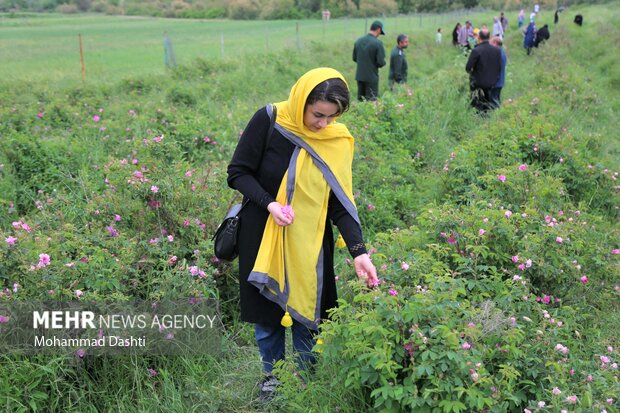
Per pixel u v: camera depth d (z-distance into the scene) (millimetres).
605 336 3574
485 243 3697
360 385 2666
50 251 3414
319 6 62594
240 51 20453
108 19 64312
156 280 3447
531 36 19875
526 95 9523
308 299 2859
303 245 2811
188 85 12234
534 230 3936
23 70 17031
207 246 3920
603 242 4535
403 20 44281
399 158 6465
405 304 2680
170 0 79812
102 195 4711
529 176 4902
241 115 8469
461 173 5590
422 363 2467
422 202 5555
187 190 4422
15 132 6895
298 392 2912
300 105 2664
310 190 2785
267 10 62844
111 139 7246
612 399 2656
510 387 2568
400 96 8719
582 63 16906
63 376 3033
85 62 19500
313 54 17453
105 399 3092
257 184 2783
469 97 10023
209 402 3127
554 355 2893
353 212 2844
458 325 2695
